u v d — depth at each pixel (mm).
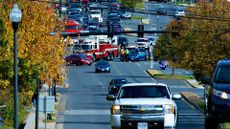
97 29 191000
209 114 38562
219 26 89375
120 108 42000
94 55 164625
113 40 178500
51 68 67188
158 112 41688
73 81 129125
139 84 44188
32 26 59562
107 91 114812
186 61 94750
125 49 170875
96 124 73375
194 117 77062
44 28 62062
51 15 67188
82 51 161625
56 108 89875
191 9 102250
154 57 153875
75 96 106812
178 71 148875
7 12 56250
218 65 39938
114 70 150500
